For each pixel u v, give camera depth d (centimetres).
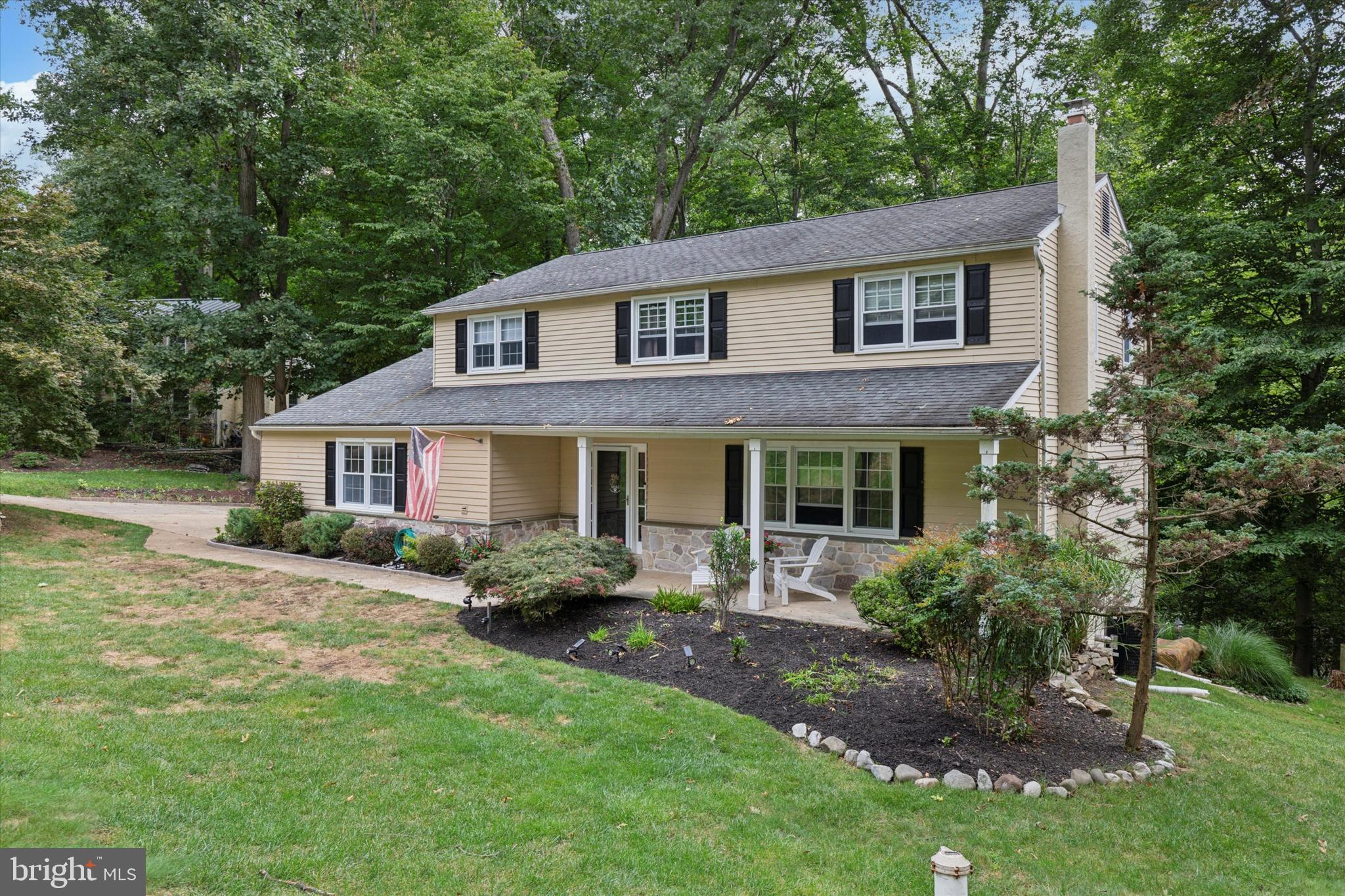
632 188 2986
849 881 500
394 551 1534
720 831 553
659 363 1540
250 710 730
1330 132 1706
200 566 1379
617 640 993
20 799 514
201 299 2694
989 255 1221
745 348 1448
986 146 2806
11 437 1520
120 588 1180
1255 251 1694
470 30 2895
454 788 592
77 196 2344
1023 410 679
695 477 1483
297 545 1634
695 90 2783
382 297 2614
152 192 2442
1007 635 714
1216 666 1248
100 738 634
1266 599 1959
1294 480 591
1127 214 2000
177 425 3141
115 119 2520
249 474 2680
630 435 1300
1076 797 639
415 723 718
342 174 2675
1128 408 621
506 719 746
